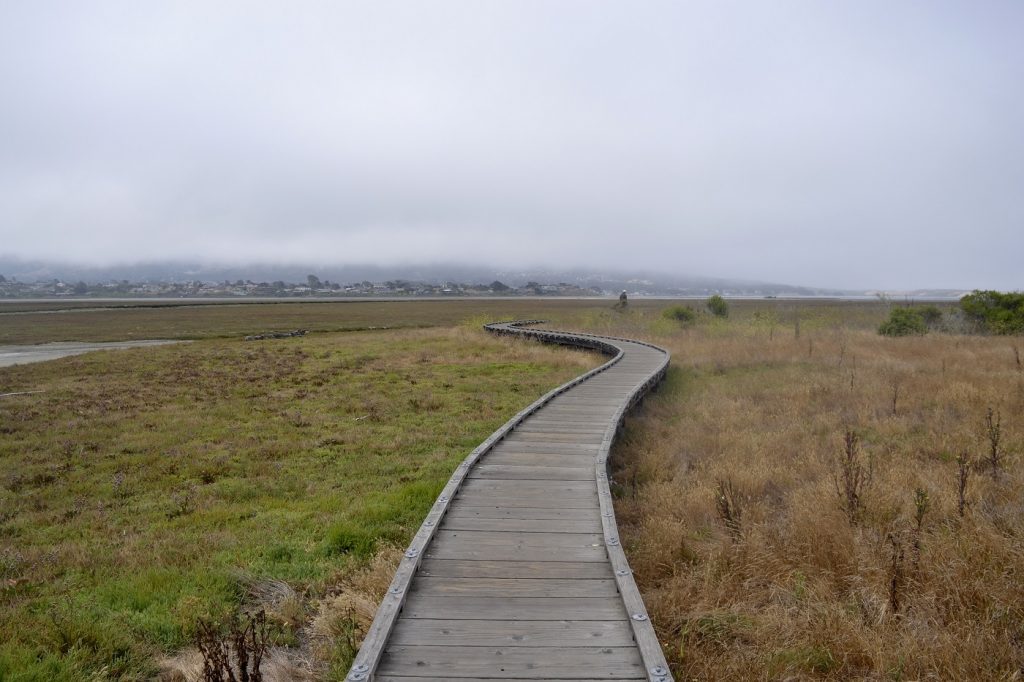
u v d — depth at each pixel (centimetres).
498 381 1858
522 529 611
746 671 410
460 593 474
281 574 618
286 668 450
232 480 944
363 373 2058
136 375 2095
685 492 767
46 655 465
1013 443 882
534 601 461
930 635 439
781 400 1330
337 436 1188
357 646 455
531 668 374
